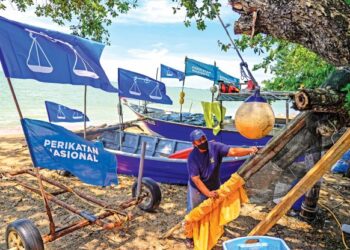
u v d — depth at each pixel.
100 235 4.82
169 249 4.49
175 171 7.15
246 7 2.49
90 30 11.91
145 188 5.59
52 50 3.48
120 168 7.68
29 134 3.48
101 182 3.78
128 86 7.96
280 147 3.89
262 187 4.00
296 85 6.38
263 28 2.54
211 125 9.41
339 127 3.42
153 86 8.51
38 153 3.55
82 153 3.68
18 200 5.95
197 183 4.12
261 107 2.51
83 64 3.75
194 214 4.06
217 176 4.38
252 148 4.09
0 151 9.77
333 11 2.26
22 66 3.20
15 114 23.09
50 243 4.53
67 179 7.34
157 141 9.08
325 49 2.33
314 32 2.32
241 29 2.58
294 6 2.32
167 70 12.56
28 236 3.61
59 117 8.89
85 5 11.07
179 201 6.29
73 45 3.76
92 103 37.62
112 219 5.29
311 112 3.66
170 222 5.33
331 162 3.38
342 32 2.22
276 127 10.16
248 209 5.96
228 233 5.07
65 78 3.52
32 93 44.94
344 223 5.49
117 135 9.28
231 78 13.09
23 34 3.30
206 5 6.73
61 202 4.66
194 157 4.21
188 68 11.31
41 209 5.61
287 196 3.63
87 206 5.85
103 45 4.11
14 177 5.62
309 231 5.18
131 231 4.98
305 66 6.59
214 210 4.04
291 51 8.13
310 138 3.78
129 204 4.88
